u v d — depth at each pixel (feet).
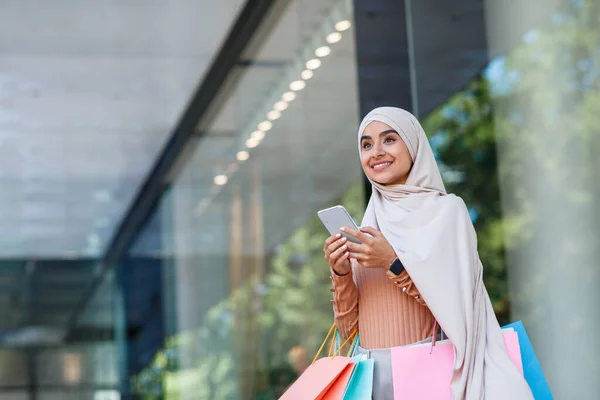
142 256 52.49
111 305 59.93
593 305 19.62
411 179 10.21
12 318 63.00
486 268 20.58
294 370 33.65
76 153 43.50
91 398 61.21
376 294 10.24
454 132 21.49
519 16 20.58
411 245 9.79
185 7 28.43
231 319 40.24
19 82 35.17
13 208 51.47
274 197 34.14
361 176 25.62
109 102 37.24
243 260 38.55
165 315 48.93
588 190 19.65
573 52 19.74
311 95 28.45
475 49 21.29
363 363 9.99
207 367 43.60
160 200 47.37
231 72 32.53
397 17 22.99
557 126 20.01
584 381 19.70
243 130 35.68
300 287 32.53
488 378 9.61
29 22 29.81
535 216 20.34
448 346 9.85
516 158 20.58
